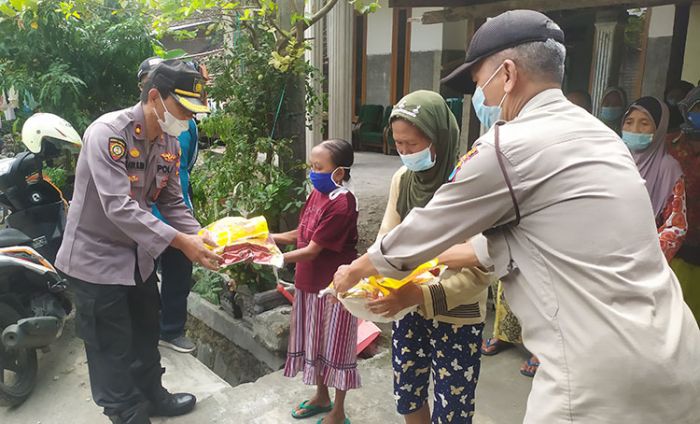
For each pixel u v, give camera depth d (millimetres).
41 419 2760
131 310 2490
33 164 3334
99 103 4465
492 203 1237
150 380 2598
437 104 1737
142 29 4234
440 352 1873
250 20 3527
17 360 2896
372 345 3373
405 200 1939
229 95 3594
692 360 1142
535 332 1250
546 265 1207
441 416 1905
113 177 2092
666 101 4402
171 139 2439
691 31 7254
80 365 3203
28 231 3385
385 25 11812
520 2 4320
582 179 1165
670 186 2445
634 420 1111
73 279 2217
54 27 4008
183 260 3266
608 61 4730
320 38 5219
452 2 4820
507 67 1301
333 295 1852
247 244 2057
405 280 1702
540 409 1215
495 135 1249
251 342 3473
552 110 1262
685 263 2826
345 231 2291
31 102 4285
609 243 1141
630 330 1107
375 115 12219
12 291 3021
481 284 1763
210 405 2734
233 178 3520
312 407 2605
